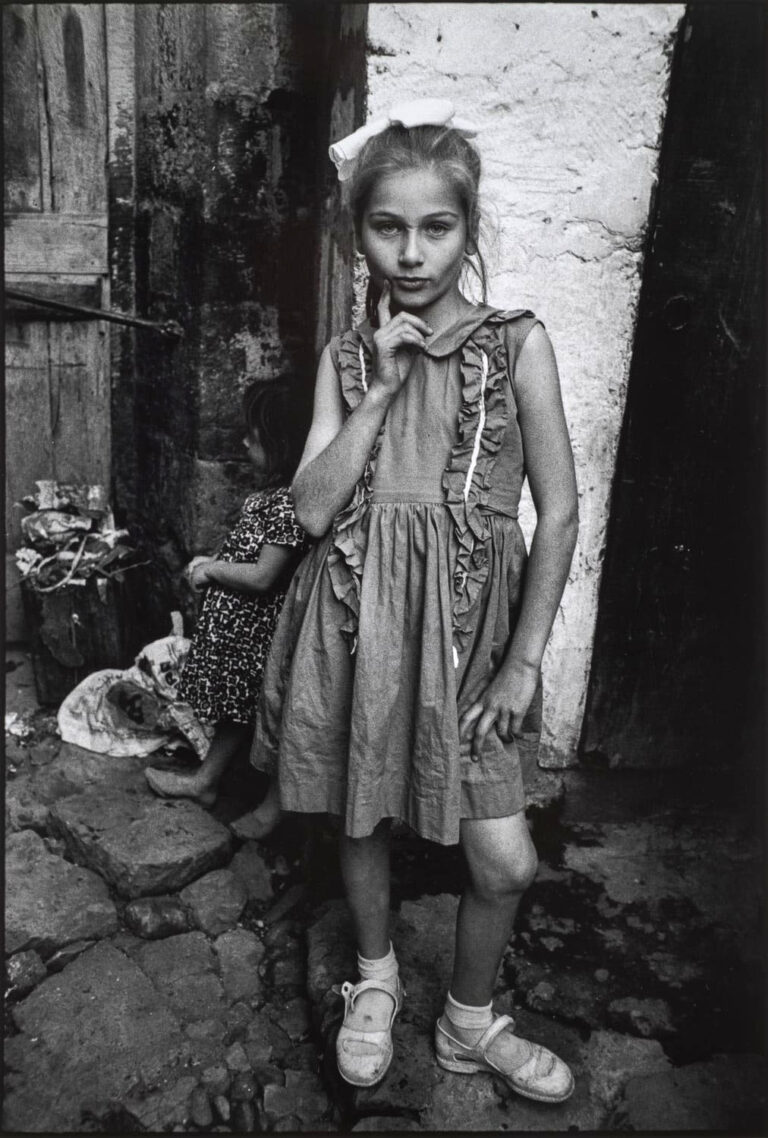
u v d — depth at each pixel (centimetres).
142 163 274
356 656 137
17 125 267
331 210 225
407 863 210
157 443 288
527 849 144
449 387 137
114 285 287
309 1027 177
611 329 206
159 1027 175
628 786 238
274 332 263
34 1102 161
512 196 196
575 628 228
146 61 262
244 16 235
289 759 145
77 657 268
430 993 176
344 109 207
